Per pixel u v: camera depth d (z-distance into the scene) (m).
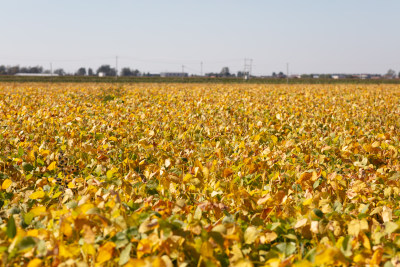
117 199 2.84
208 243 2.35
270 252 2.54
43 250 2.35
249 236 2.67
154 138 7.51
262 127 9.10
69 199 3.71
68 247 2.42
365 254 2.44
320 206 3.43
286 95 21.69
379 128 9.76
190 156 5.89
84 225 2.37
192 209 3.56
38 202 3.73
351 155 5.95
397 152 5.85
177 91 25.42
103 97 21.17
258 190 3.96
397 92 25.97
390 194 4.05
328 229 2.82
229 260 2.50
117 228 2.58
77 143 6.75
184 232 2.51
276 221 3.19
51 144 6.79
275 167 5.45
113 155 6.17
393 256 2.44
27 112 11.81
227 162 5.34
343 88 31.39
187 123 9.70
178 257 2.38
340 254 2.06
